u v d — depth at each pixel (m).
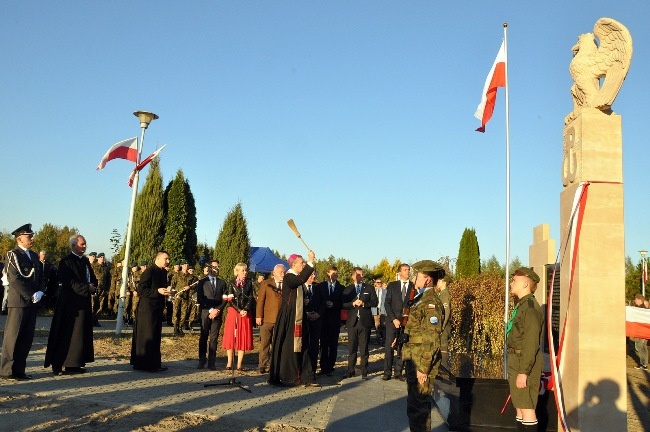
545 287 8.92
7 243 39.81
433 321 6.27
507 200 9.58
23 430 6.02
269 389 9.39
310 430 6.85
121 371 10.22
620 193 6.52
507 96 9.88
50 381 8.77
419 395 6.31
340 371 12.45
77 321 9.54
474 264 31.80
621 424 6.22
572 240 6.47
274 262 22.52
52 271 9.97
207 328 11.27
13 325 8.76
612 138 6.62
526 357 6.07
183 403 7.69
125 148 16.27
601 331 6.32
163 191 26.91
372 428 7.10
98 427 6.28
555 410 7.07
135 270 19.56
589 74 6.82
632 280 32.03
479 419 7.28
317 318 10.24
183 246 27.00
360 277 11.77
